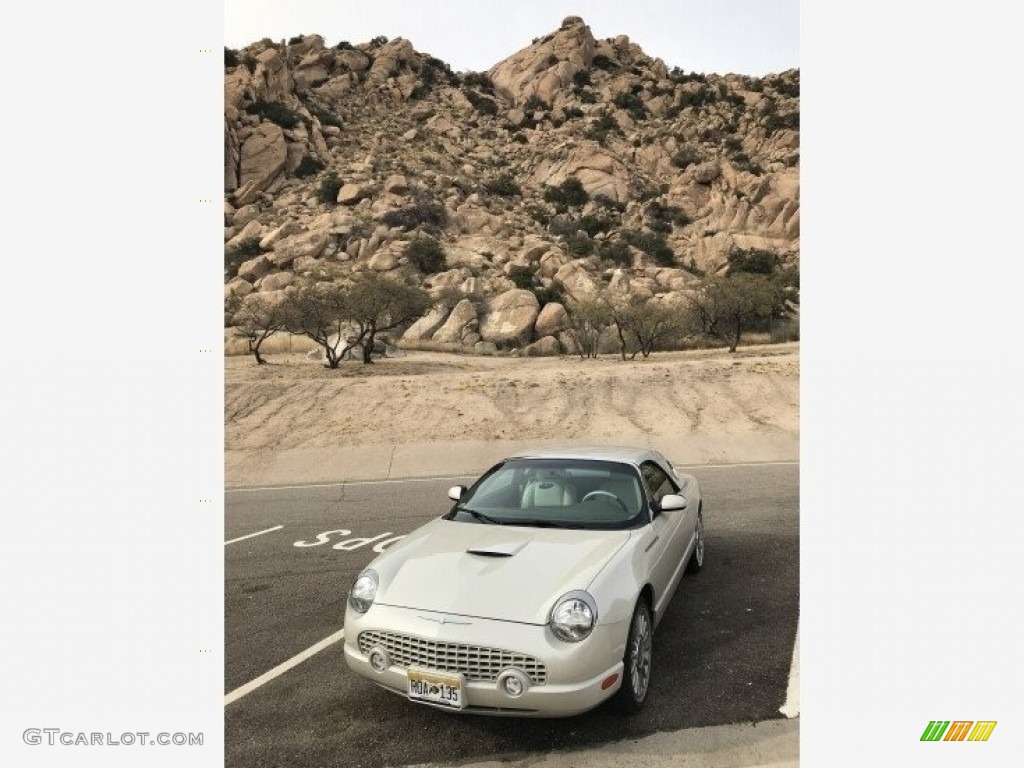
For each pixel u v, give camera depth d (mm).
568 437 14633
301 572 6562
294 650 4676
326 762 3301
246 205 66438
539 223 74000
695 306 35875
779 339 38062
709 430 14836
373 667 3479
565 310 41500
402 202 64625
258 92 81375
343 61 111375
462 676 3225
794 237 67500
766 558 6371
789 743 3293
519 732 3510
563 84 119375
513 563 3658
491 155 96625
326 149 81250
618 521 4199
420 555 3887
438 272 52000
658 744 3338
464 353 37531
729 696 3777
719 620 4879
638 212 76000
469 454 13766
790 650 4344
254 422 15625
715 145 94250
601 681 3250
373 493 10852
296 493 11180
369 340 28453
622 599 3463
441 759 3293
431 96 114312
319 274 44562
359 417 15891
